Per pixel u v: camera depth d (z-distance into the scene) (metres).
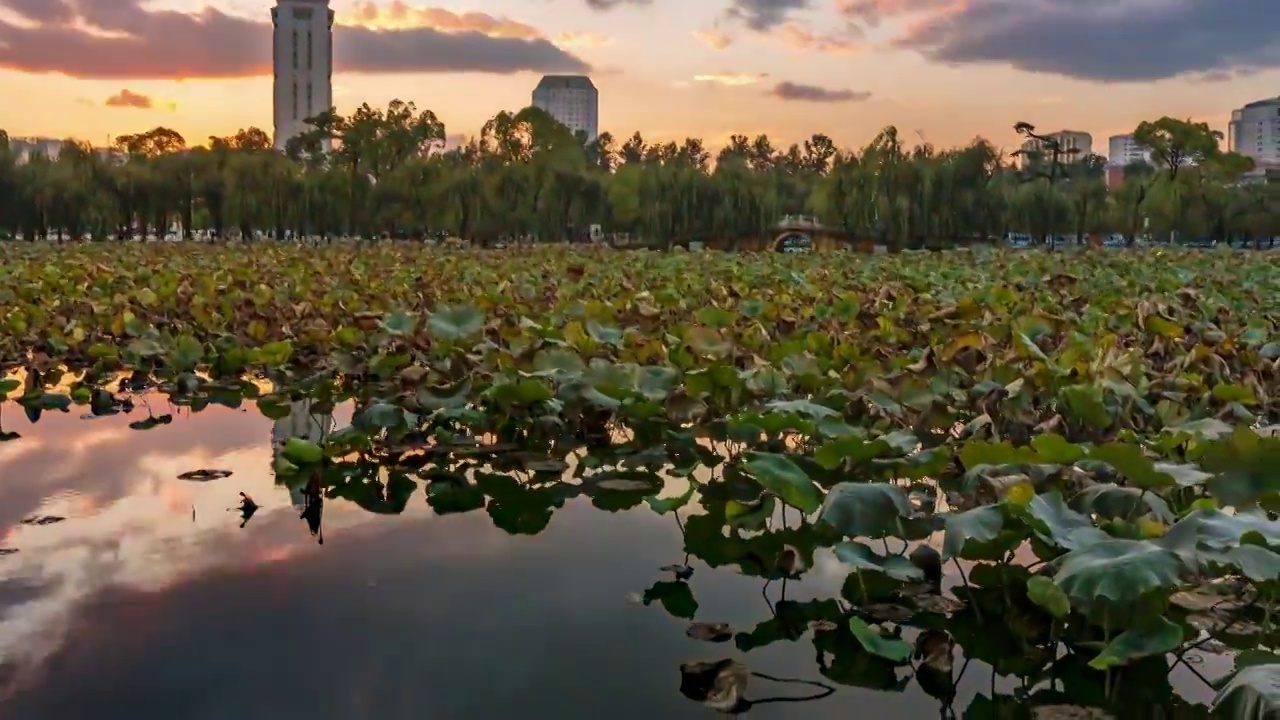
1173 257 27.06
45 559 4.54
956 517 3.86
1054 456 4.52
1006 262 23.36
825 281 16.56
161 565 4.48
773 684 3.45
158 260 23.06
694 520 5.30
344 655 3.59
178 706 3.20
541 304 12.89
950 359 7.62
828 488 5.61
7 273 16.45
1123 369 6.89
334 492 5.74
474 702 3.26
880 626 3.93
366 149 58.88
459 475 6.11
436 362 8.63
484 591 4.24
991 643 3.80
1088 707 3.27
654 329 10.34
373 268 20.08
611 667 3.53
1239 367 8.19
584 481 6.04
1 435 7.13
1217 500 4.33
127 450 6.69
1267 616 3.84
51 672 3.43
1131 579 3.23
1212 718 3.21
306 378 9.41
